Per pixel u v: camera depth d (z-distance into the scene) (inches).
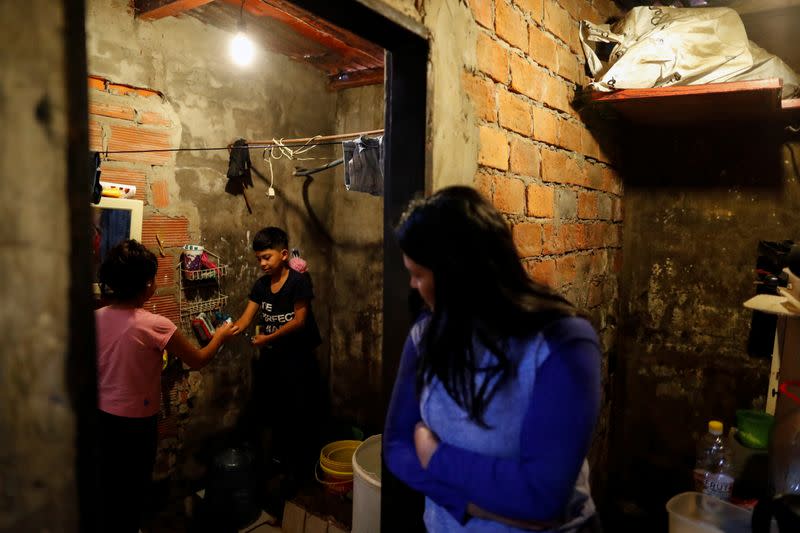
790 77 77.4
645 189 102.9
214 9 99.0
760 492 70.9
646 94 74.2
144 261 81.9
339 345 139.3
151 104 97.3
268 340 112.3
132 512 83.4
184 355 89.6
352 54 116.3
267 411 124.4
